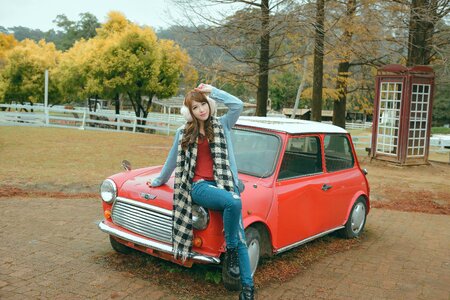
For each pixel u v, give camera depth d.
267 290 4.48
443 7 15.61
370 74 19.52
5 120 24.52
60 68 35.28
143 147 16.48
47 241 5.52
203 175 3.90
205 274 4.56
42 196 7.93
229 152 3.94
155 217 4.27
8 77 38.59
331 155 5.90
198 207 3.99
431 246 6.43
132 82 29.55
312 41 13.83
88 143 16.70
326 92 17.36
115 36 30.52
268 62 14.72
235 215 3.70
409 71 13.76
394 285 4.85
